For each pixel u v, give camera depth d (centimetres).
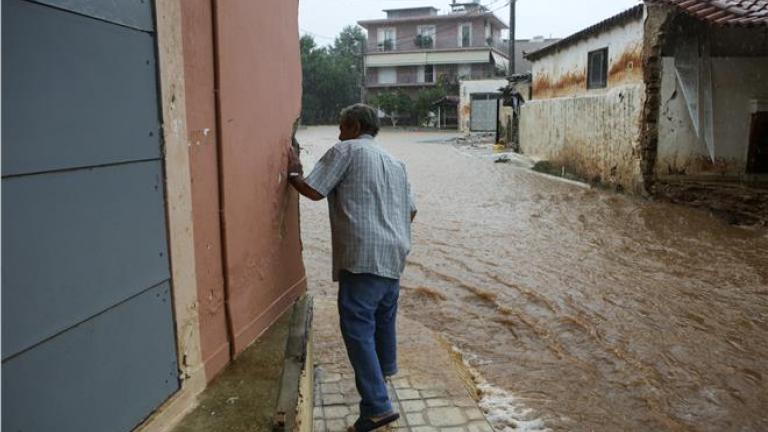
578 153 1503
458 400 364
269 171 339
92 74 182
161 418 224
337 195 323
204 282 264
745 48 1167
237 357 297
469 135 3528
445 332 534
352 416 345
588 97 1432
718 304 597
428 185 1448
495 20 5212
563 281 676
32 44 158
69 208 174
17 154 154
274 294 352
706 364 463
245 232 306
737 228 932
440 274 707
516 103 2234
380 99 4803
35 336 162
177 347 237
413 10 5519
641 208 1089
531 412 384
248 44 303
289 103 376
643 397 412
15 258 155
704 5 1031
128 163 202
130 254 204
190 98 246
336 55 5897
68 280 174
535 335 523
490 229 954
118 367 199
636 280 678
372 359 317
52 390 169
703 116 1166
